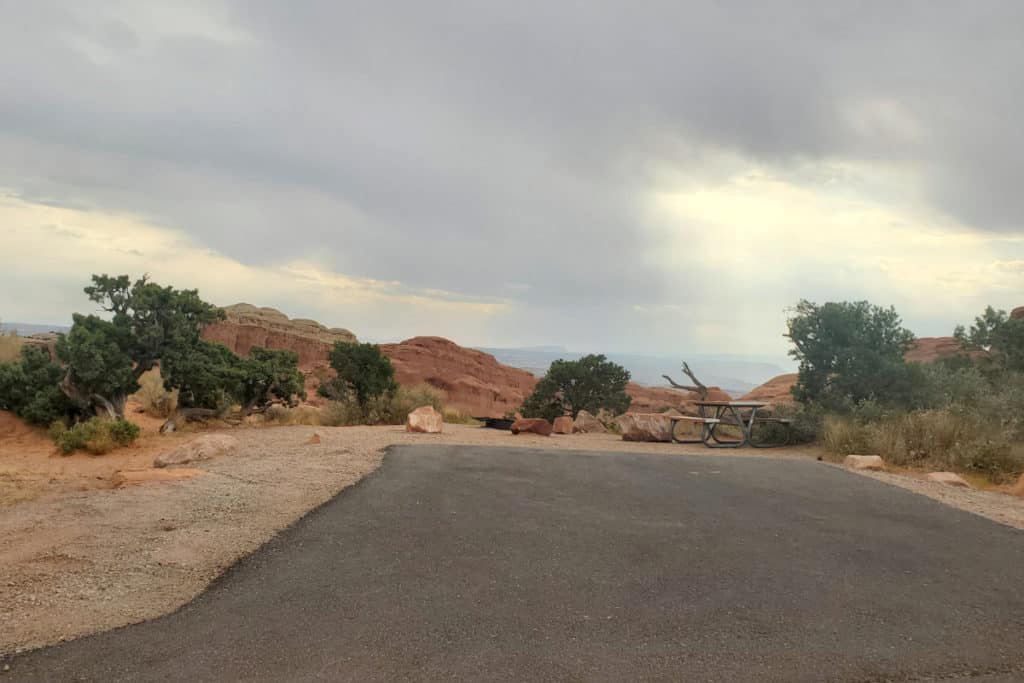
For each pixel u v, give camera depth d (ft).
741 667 11.62
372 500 23.31
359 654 11.82
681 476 29.76
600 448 43.91
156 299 56.85
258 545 18.26
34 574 15.89
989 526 22.29
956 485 31.27
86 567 16.39
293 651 11.93
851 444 43.37
